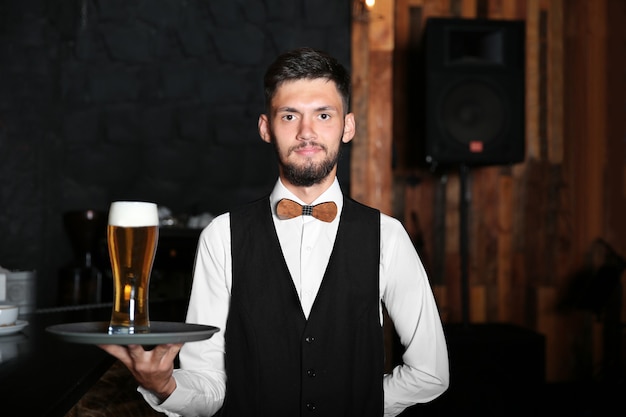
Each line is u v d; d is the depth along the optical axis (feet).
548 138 16.60
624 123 16.74
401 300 5.13
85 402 5.10
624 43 16.80
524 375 12.68
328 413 4.77
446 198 16.12
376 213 5.27
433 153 13.41
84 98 14.57
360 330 4.94
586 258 16.61
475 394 12.57
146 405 5.96
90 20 14.58
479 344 12.59
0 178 13.57
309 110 4.68
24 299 7.84
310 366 4.78
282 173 5.12
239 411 4.75
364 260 5.05
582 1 16.71
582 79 16.71
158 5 14.76
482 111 13.50
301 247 5.01
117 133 14.66
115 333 3.72
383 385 5.03
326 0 14.93
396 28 16.05
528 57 16.61
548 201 16.53
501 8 16.48
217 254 5.04
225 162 14.89
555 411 14.24
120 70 14.67
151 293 12.80
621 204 16.76
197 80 14.85
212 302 5.00
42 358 5.00
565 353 16.52
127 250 3.91
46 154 13.91
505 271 16.35
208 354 4.83
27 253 13.67
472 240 16.28
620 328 16.30
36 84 13.79
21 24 13.76
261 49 14.96
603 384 16.05
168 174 14.78
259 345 4.82
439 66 13.48
